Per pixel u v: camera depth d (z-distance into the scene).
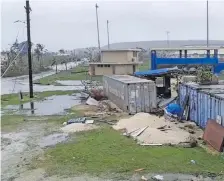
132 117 24.28
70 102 36.91
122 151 17.33
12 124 25.81
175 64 59.38
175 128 21.05
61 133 22.28
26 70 85.00
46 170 15.14
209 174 13.89
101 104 32.91
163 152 16.89
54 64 112.12
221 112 18.03
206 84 24.84
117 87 30.84
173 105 25.09
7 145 19.73
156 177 13.72
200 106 21.84
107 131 22.00
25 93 46.19
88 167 15.23
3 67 79.75
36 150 18.47
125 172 14.45
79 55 192.88
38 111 31.56
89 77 68.88
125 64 66.88
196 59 59.53
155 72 35.22
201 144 17.97
